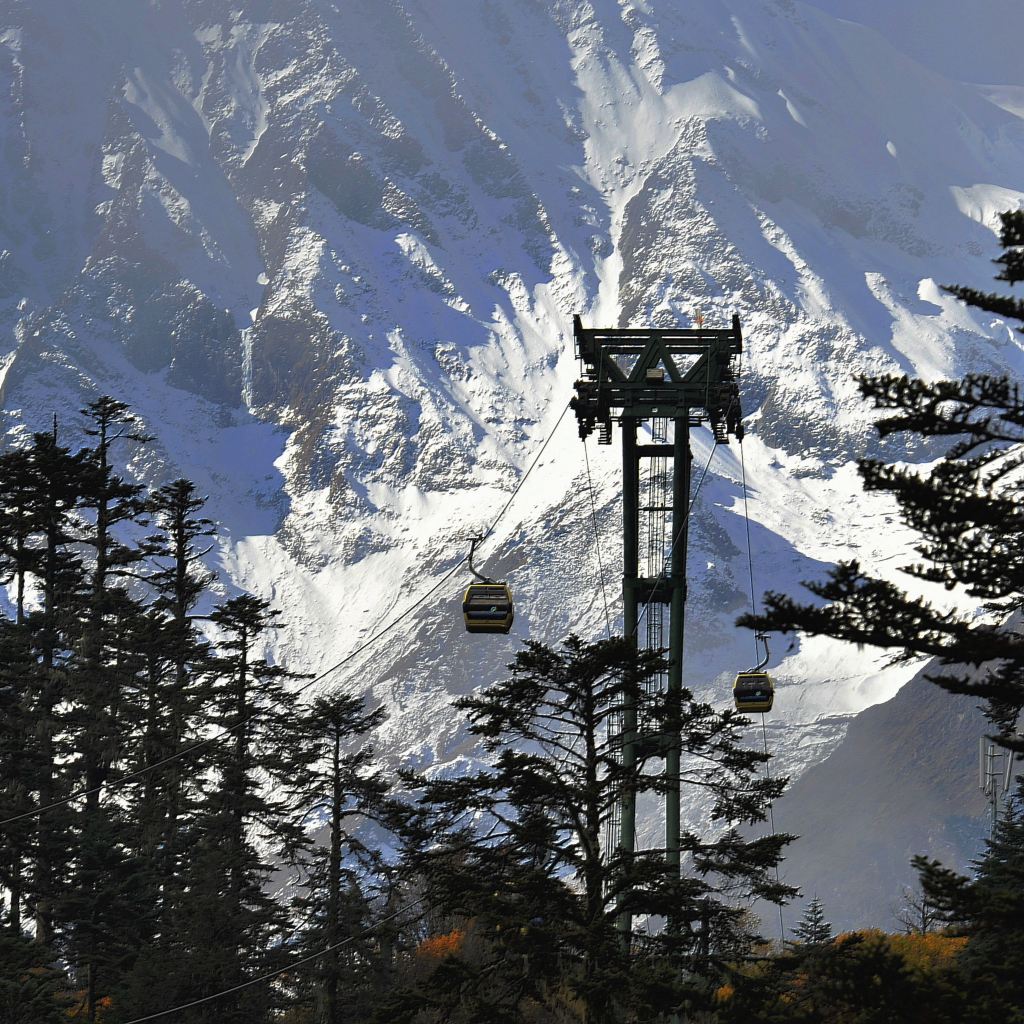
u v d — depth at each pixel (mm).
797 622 103812
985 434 104875
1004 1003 106438
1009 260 106688
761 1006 141375
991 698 105562
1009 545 105062
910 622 102938
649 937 165875
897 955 113188
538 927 159750
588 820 167000
